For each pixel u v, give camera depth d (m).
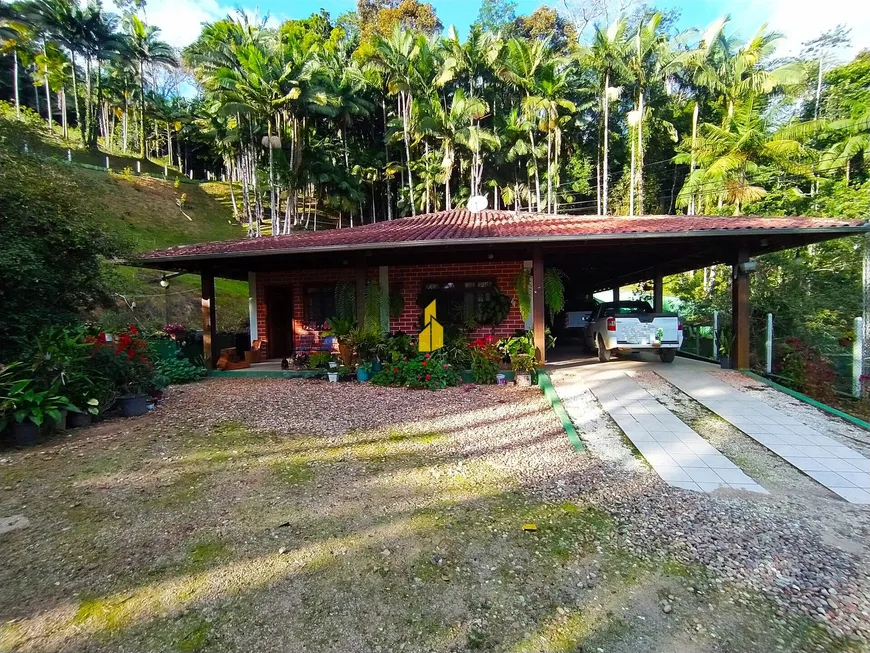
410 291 10.38
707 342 10.84
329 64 32.66
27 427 5.08
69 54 40.19
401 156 35.22
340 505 3.58
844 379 8.35
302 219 35.94
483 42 31.59
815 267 11.48
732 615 2.35
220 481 4.07
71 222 7.72
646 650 2.11
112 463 4.52
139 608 2.40
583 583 2.60
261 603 2.43
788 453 4.73
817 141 19.05
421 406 6.71
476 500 3.68
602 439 5.25
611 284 17.42
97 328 7.21
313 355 9.48
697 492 3.87
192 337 11.56
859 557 2.88
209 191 40.28
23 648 2.12
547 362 10.31
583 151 32.78
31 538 3.11
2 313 6.73
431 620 2.30
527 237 7.38
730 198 18.25
